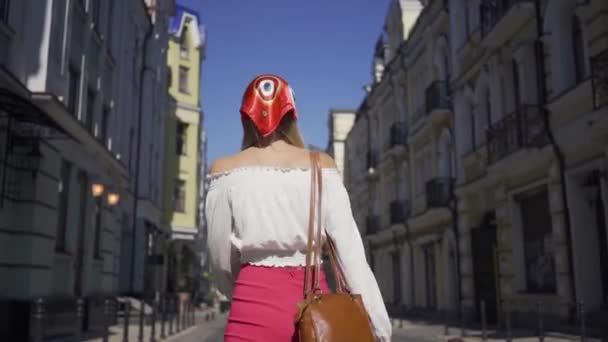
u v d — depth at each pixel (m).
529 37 15.66
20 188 11.52
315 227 1.70
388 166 33.88
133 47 23.09
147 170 27.02
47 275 12.23
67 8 12.93
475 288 19.88
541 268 15.37
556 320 13.95
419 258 27.27
